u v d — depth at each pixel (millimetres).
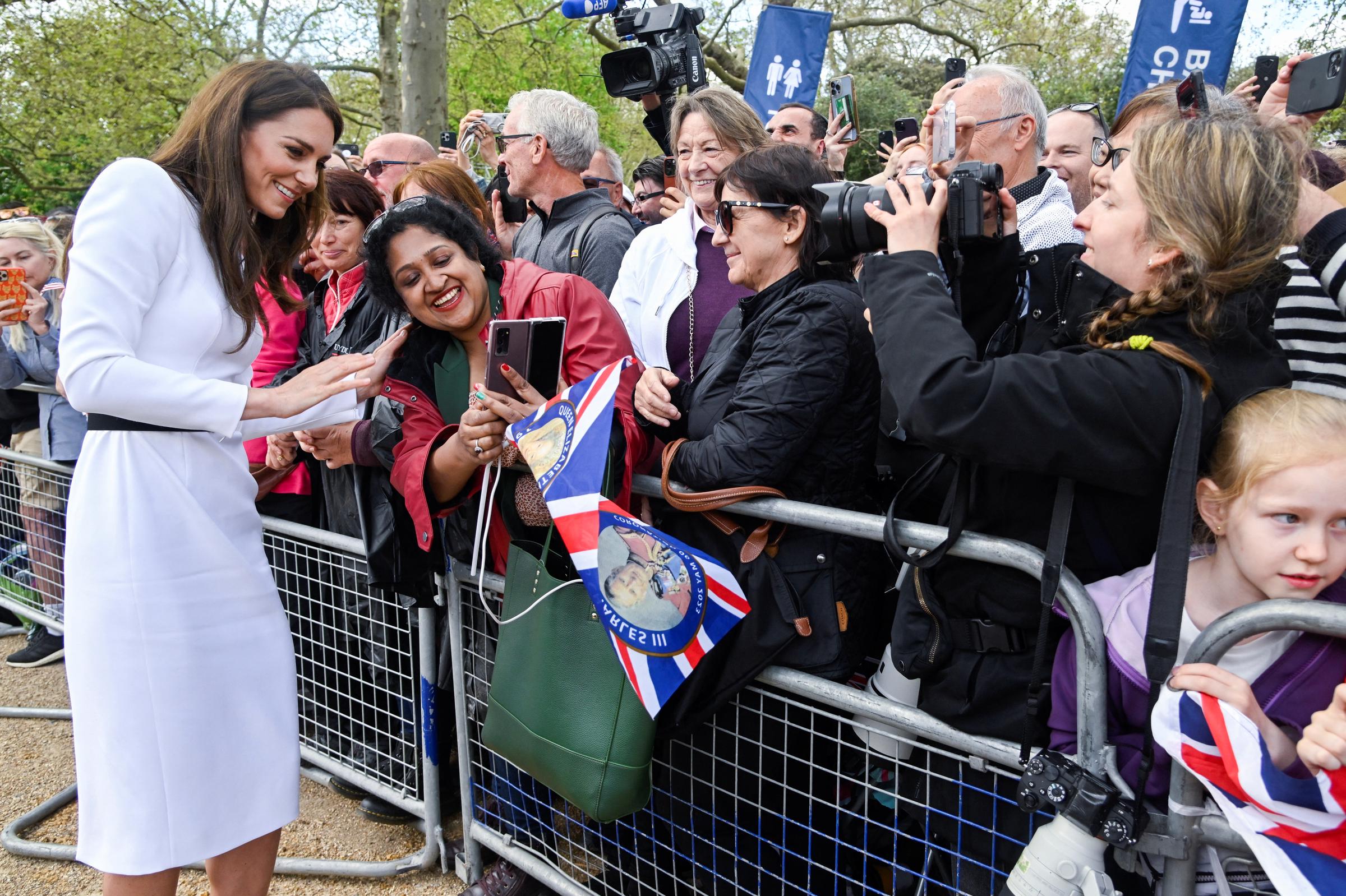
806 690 1729
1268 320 1369
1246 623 1154
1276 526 1195
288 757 1970
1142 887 1393
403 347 2152
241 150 1777
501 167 3871
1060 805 1270
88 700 1791
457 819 2721
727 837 2051
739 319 2143
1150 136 1348
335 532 2693
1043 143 2895
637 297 2877
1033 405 1248
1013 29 14914
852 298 1811
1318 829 1086
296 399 1792
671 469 1882
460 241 2043
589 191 3295
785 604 1748
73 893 2479
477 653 2357
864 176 13828
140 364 1682
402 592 2320
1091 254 1451
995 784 1514
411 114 9883
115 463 1772
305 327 2928
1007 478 1431
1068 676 1395
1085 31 14430
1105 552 1395
